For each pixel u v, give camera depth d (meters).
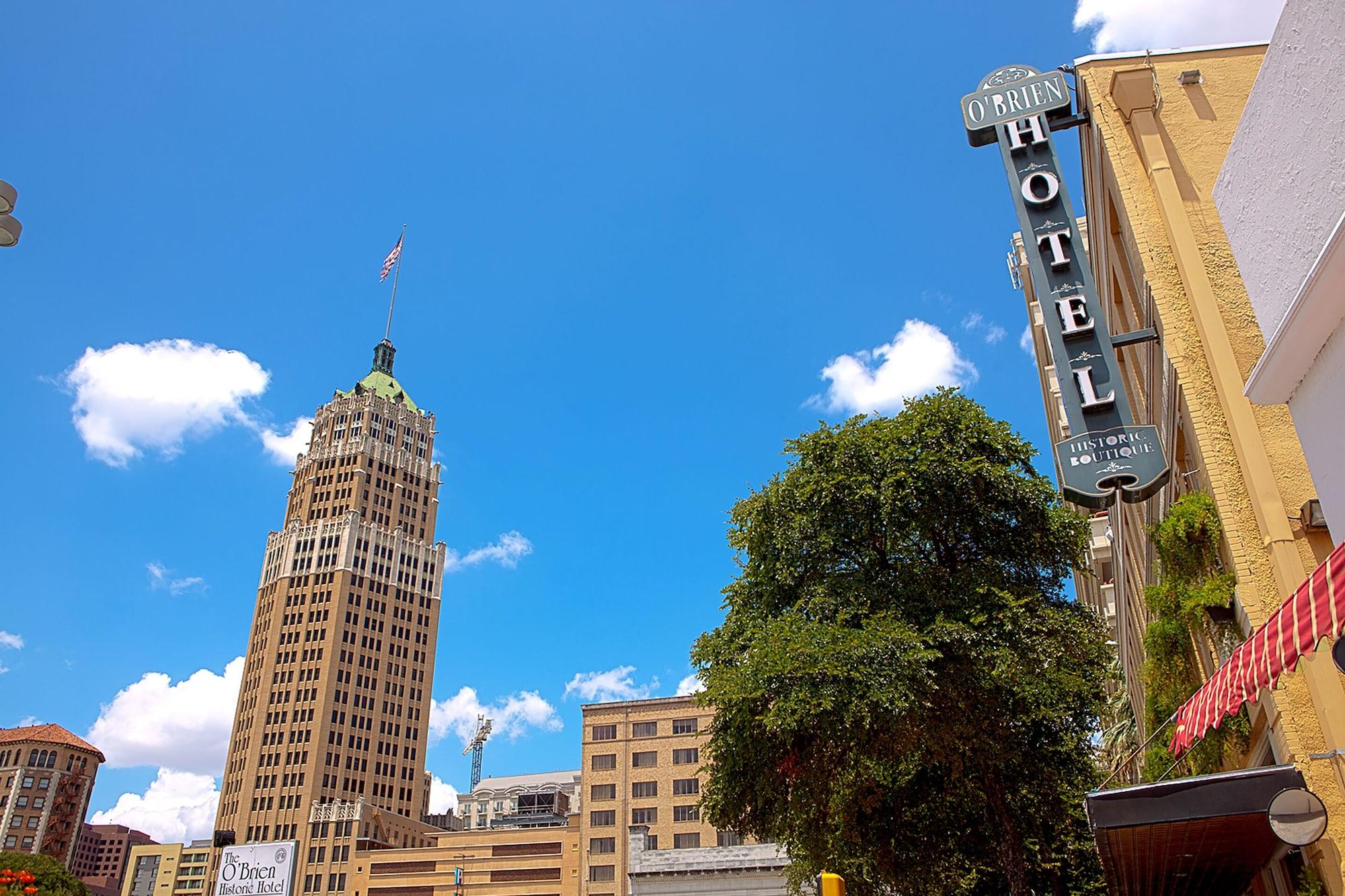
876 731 18.23
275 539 146.25
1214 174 16.58
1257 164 8.43
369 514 146.50
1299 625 7.05
